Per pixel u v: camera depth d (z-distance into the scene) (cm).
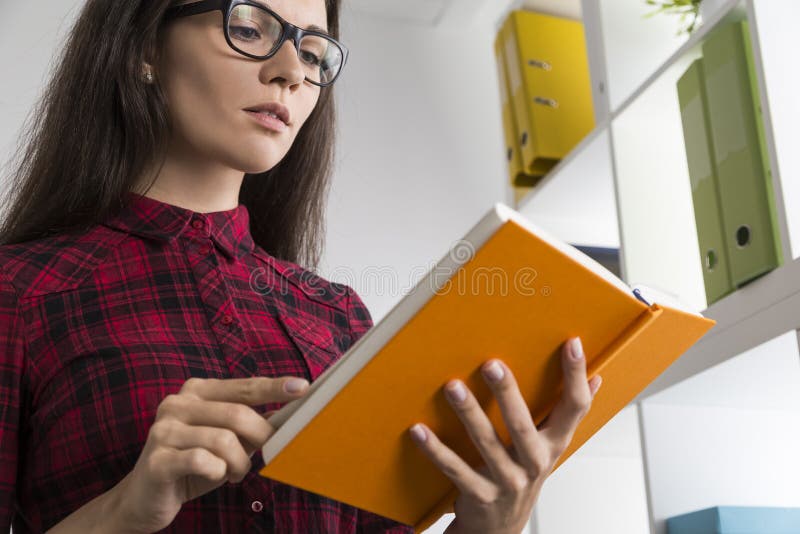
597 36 206
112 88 95
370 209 255
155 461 64
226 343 88
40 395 83
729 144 158
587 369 70
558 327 66
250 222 118
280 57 91
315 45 96
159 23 93
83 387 82
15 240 95
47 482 81
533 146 218
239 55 90
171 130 94
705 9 183
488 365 66
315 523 86
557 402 72
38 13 242
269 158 92
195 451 63
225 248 95
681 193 192
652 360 77
